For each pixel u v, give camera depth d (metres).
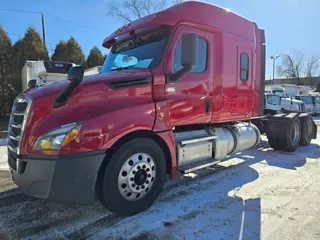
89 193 2.86
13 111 3.28
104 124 2.92
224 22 4.67
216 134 4.67
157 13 3.97
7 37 15.20
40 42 17.83
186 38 3.46
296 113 7.67
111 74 3.55
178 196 3.88
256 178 4.74
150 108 3.40
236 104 4.98
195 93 4.11
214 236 2.80
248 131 5.53
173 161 3.67
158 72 3.64
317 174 4.98
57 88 3.10
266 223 3.08
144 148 3.30
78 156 2.78
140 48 4.09
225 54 4.65
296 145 7.20
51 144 2.75
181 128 4.33
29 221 3.12
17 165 2.93
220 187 4.27
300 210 3.42
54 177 2.73
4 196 3.86
